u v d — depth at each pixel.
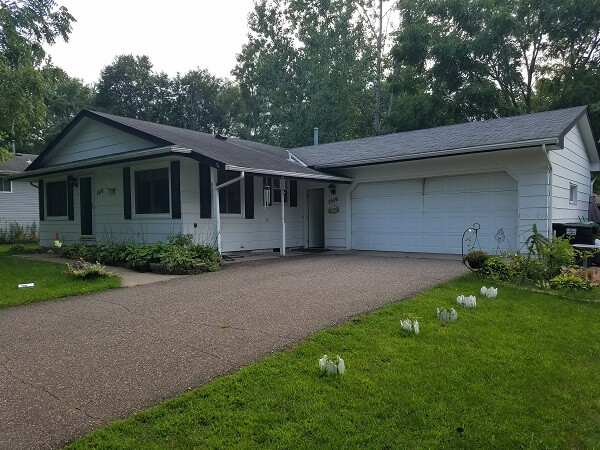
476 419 2.85
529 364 3.75
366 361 3.70
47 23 13.17
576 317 5.22
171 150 9.45
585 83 20.08
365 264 9.51
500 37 21.62
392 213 12.39
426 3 24.16
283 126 31.38
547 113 11.98
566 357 3.96
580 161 12.55
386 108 30.16
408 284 6.96
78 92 39.50
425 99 24.03
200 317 5.16
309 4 31.55
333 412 2.88
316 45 30.50
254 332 4.51
